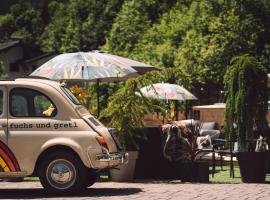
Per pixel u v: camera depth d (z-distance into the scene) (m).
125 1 68.44
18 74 72.31
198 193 10.68
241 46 47.28
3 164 10.49
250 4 49.56
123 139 12.94
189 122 14.14
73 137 10.45
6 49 72.00
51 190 10.47
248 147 13.17
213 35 48.03
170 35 55.75
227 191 10.99
